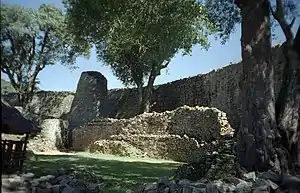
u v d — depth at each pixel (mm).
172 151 22172
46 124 28875
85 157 21547
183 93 31031
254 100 8875
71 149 29656
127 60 30328
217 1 12789
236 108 23391
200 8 21266
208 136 21234
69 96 39844
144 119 25406
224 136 19703
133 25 21297
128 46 26391
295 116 8891
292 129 8820
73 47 31594
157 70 28953
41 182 8195
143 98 31047
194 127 22438
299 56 9031
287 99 9023
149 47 25234
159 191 7648
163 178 8117
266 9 9305
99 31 24750
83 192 8359
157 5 20266
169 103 32188
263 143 8617
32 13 23891
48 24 29188
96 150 25719
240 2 9500
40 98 40125
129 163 18625
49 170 11734
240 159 8875
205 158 9492
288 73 9172
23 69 23531
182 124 23328
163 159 22281
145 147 23797
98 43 28484
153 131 24750
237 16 12359
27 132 9195
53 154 23688
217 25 12922
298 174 8477
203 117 21906
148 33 21734
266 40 9164
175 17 21359
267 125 8742
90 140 28625
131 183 11000
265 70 9023
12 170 8539
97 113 34688
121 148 24188
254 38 9133
